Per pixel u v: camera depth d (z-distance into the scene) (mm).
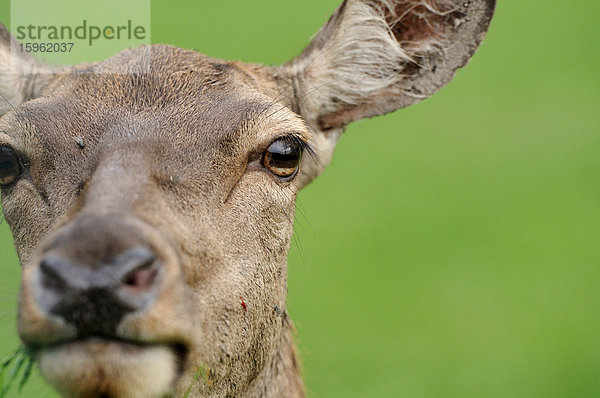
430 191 22797
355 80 11227
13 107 10281
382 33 11156
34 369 9094
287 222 9477
